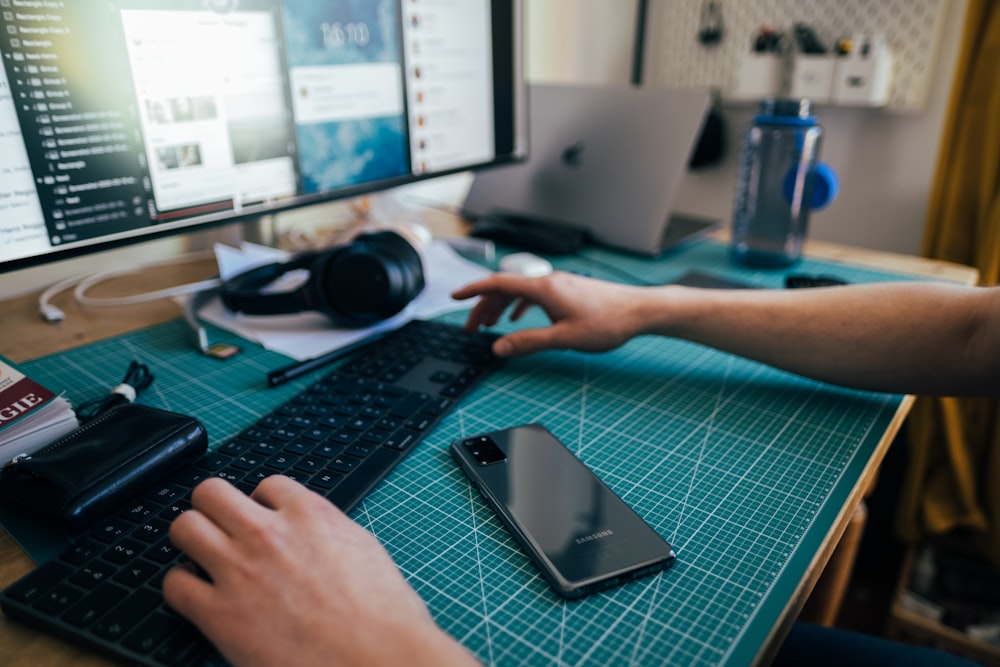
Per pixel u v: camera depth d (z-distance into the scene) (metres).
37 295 0.74
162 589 0.33
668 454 0.46
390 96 0.75
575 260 0.86
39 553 0.37
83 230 0.56
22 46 0.50
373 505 0.41
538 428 0.48
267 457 0.44
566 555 0.36
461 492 0.42
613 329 0.58
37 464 0.39
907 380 0.51
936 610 1.08
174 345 0.62
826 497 0.42
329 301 0.64
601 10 1.42
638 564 0.35
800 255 0.88
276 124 0.67
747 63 1.42
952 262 1.18
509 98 0.88
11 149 0.51
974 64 1.08
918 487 1.17
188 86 0.59
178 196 0.61
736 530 0.39
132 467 0.40
